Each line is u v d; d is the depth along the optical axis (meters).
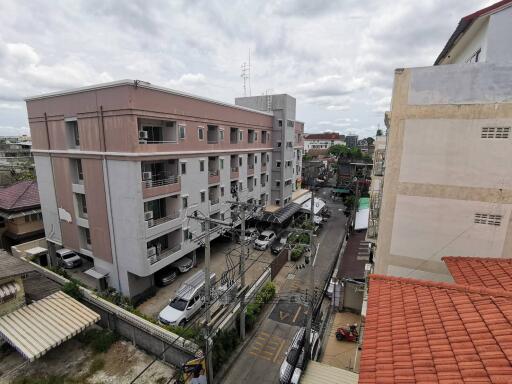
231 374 14.28
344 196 54.31
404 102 10.38
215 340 14.29
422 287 7.94
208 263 13.05
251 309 17.84
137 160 17.88
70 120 20.20
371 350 6.36
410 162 10.66
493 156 9.55
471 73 9.40
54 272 21.22
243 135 30.19
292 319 18.56
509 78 9.02
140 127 20.05
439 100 9.91
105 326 16.39
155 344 14.39
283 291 21.64
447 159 10.14
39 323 14.30
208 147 24.75
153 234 19.70
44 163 23.08
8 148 72.69
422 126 10.26
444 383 4.99
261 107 36.81
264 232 30.41
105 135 18.53
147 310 19.20
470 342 5.64
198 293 18.62
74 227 22.58
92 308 16.97
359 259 21.69
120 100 17.33
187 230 23.06
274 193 37.78
